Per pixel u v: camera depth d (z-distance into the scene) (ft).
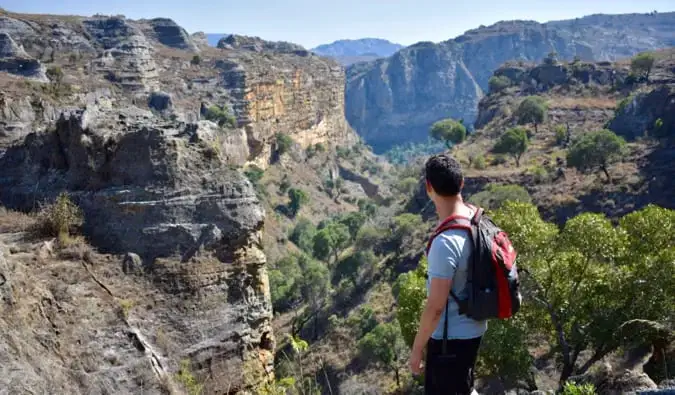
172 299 41.91
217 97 415.64
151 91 349.61
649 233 66.18
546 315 68.85
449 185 17.58
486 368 71.61
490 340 65.51
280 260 246.27
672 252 60.18
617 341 62.80
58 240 42.37
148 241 43.50
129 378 36.81
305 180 460.55
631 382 40.83
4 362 30.81
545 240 65.16
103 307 38.88
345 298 205.87
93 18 437.58
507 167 269.85
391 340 134.51
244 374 42.50
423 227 241.96
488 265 17.03
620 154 214.69
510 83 493.77
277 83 484.33
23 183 49.49
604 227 62.95
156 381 37.63
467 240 17.21
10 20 371.35
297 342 35.06
